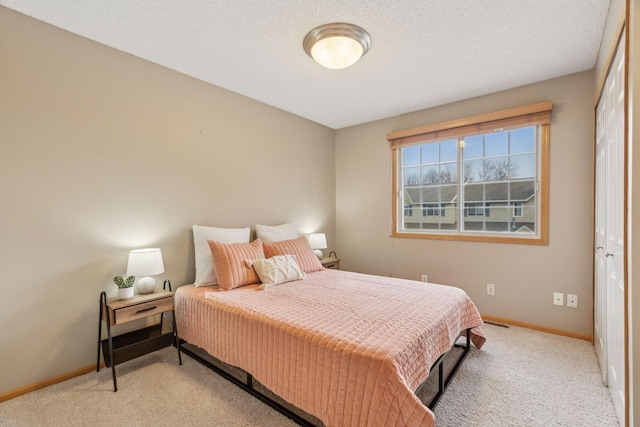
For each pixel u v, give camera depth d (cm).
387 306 199
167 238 260
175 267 266
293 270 271
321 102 338
